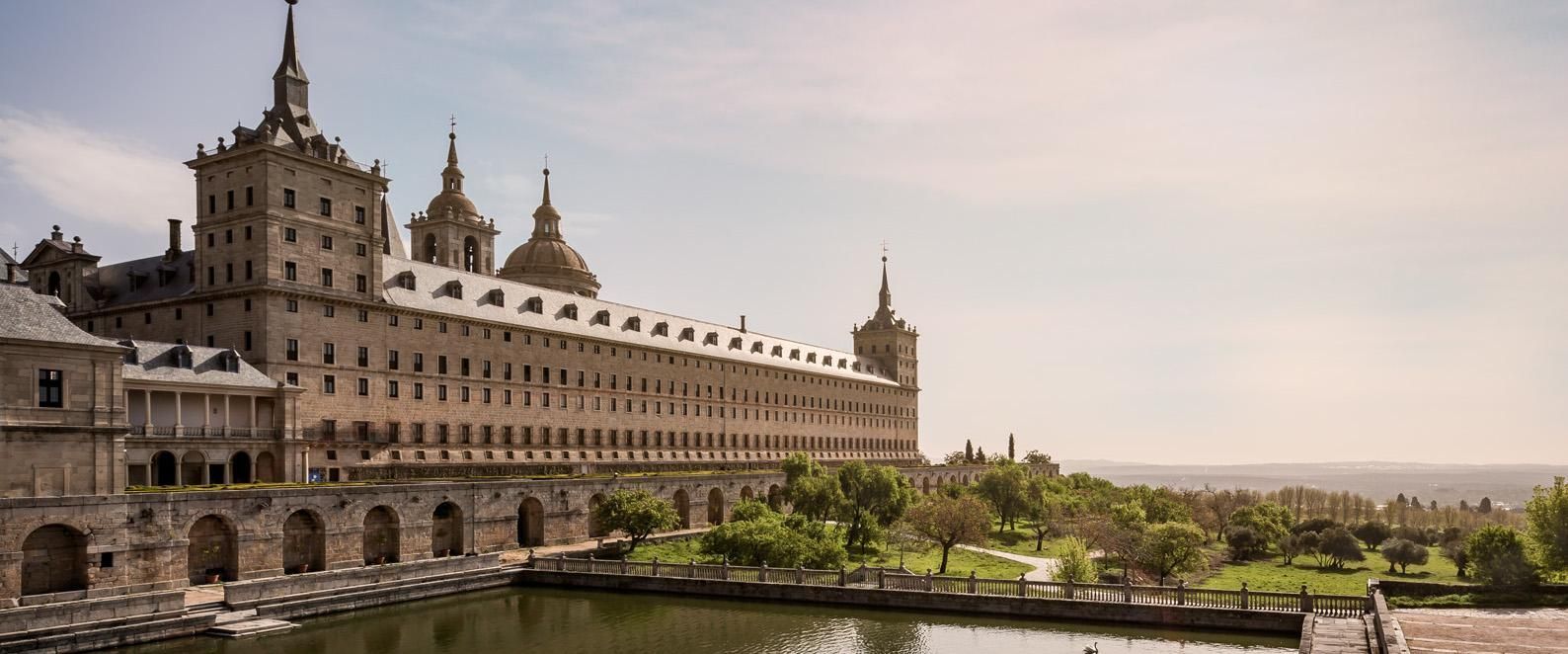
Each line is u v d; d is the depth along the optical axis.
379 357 95.19
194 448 75.12
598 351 124.50
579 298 129.25
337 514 72.94
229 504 66.31
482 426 106.44
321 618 63.53
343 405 90.94
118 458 63.12
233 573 66.44
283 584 63.84
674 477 107.81
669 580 72.88
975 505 101.25
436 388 101.31
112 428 62.66
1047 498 142.75
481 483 84.88
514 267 155.00
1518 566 66.81
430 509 80.31
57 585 58.47
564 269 155.00
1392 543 115.25
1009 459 197.75
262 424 82.25
